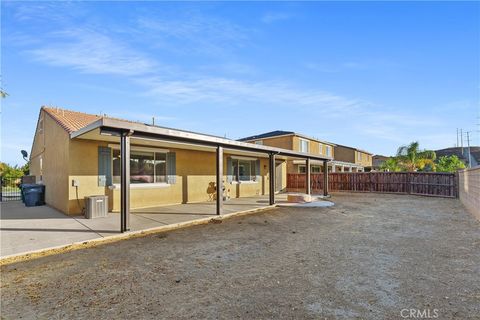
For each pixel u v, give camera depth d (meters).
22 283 4.13
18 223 8.26
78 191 9.76
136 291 3.84
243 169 17.53
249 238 6.95
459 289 3.87
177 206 12.15
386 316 3.14
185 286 4.01
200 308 3.35
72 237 6.69
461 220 9.52
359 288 3.91
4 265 4.93
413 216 10.40
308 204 13.44
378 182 20.91
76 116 13.12
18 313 3.24
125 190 7.31
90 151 10.05
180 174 13.09
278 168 22.02
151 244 6.36
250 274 4.48
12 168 27.56
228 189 16.03
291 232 7.66
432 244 6.35
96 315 3.20
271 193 13.16
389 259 5.24
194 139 9.02
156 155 12.12
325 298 3.60
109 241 6.61
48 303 3.49
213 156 14.91
